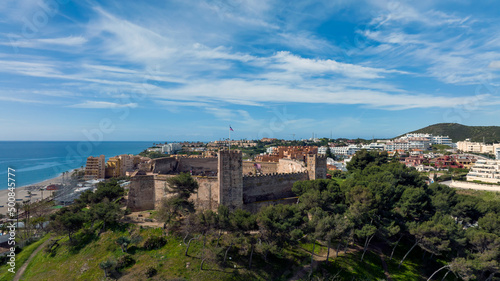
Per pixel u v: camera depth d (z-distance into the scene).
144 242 65.31
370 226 69.06
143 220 76.06
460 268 58.91
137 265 59.47
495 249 61.22
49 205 135.38
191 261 60.75
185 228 66.12
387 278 65.88
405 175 100.75
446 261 73.38
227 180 77.69
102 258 62.78
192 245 65.75
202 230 63.50
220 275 58.12
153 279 55.31
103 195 87.00
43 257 70.25
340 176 151.38
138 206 84.69
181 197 75.62
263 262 64.44
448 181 164.50
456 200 91.62
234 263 62.25
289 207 68.38
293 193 98.38
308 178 102.44
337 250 70.94
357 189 77.50
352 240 77.44
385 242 80.25
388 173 97.19
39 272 63.50
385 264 70.88
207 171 113.50
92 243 68.88
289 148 179.88
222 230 63.38
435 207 83.31
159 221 74.81
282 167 122.75
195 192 79.44
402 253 76.56
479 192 135.50
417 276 67.88
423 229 65.38
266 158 144.12
